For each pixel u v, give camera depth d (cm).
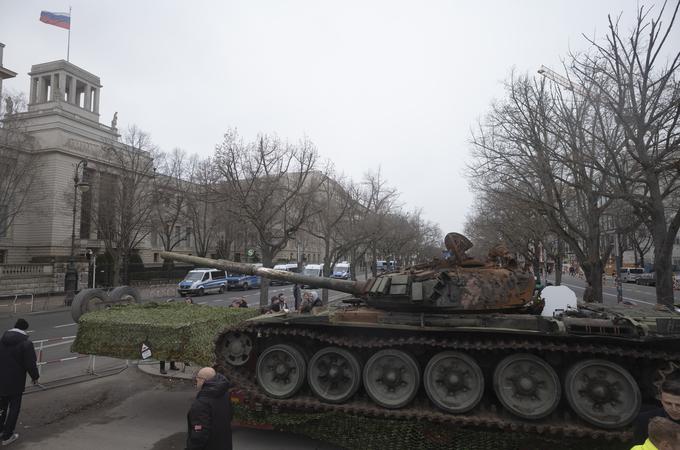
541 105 1352
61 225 3669
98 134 4156
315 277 868
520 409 602
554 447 589
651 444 294
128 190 3152
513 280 669
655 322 598
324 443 645
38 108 3978
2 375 610
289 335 700
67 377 966
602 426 575
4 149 2544
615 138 1265
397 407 634
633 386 576
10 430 612
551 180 1455
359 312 689
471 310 660
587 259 1570
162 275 4050
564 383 601
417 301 660
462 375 629
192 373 988
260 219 1802
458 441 603
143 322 771
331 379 667
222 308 1011
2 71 3381
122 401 810
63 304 2542
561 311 689
